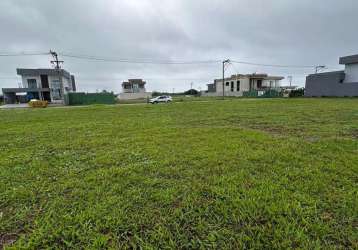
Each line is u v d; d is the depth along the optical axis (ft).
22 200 8.54
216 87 220.02
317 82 112.57
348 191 8.79
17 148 16.85
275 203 7.91
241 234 6.36
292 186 9.29
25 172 11.48
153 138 19.30
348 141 16.83
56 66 109.29
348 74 100.83
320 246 5.86
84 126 27.58
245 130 22.33
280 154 13.64
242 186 9.40
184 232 6.58
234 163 12.26
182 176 10.67
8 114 51.26
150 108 60.64
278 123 27.30
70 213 7.56
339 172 10.74
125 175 10.85
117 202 8.22
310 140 17.78
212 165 12.02
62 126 28.12
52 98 137.28
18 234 6.63
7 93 132.26
